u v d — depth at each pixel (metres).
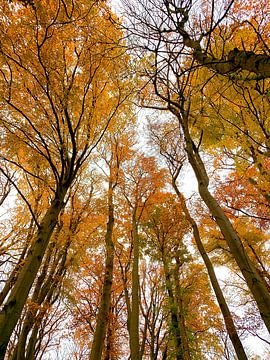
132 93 5.19
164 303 10.66
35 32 3.91
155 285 11.70
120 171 9.74
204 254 6.39
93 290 9.69
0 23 3.83
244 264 3.69
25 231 6.21
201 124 5.44
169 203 10.21
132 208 9.84
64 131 4.47
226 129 4.80
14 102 4.34
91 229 8.05
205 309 11.22
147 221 10.28
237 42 4.77
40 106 4.24
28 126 4.48
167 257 10.44
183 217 9.66
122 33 4.48
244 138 4.47
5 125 4.23
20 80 4.20
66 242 6.74
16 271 5.96
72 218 7.09
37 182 6.31
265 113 4.44
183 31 3.73
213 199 4.60
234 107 4.89
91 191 8.28
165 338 10.57
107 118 5.27
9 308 3.02
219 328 10.23
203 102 5.12
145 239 10.17
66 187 4.23
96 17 4.20
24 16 3.84
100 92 4.87
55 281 6.54
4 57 3.78
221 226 4.20
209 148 6.38
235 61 2.89
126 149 10.01
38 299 6.02
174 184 8.84
